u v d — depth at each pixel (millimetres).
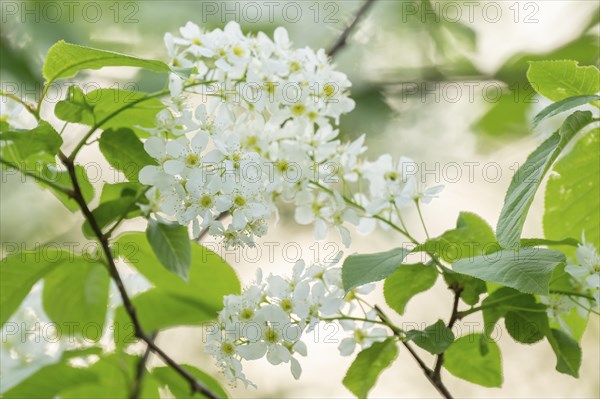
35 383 1034
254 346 1014
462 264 994
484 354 1035
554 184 1107
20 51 1417
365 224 1075
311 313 1016
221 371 1024
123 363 1054
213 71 1055
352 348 1051
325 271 1026
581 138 1099
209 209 1015
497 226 982
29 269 1057
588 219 1107
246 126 1044
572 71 1050
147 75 1447
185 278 1016
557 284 1039
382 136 1584
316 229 1060
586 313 1042
